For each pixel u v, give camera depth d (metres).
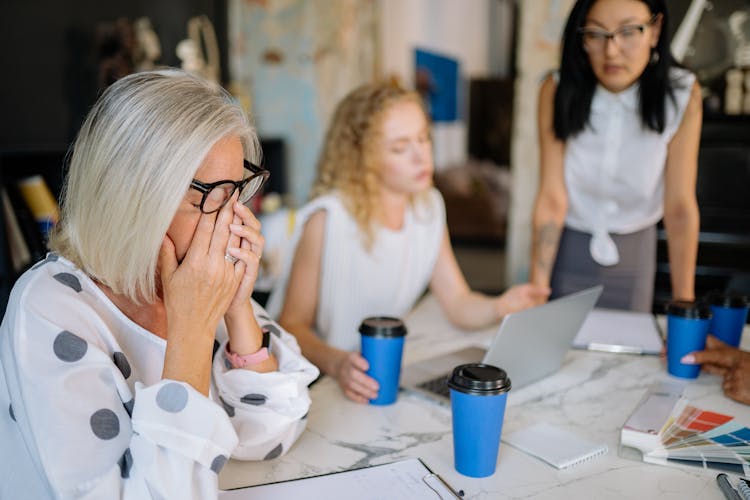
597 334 1.71
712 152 3.01
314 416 1.25
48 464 0.83
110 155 0.90
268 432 1.06
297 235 1.83
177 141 0.90
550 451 1.09
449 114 6.66
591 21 1.80
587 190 2.14
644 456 1.08
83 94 2.77
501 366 1.32
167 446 0.86
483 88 7.03
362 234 1.81
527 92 3.04
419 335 1.76
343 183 1.83
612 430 1.20
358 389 1.30
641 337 1.70
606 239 2.20
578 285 2.29
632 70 1.81
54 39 2.62
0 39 2.41
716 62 2.96
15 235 2.37
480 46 7.50
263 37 3.84
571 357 1.59
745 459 1.04
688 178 1.99
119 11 2.93
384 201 1.86
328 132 1.91
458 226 6.28
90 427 0.86
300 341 1.63
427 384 1.38
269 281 3.03
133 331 1.00
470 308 1.82
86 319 0.94
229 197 0.97
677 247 2.05
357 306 1.88
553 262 2.22
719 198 3.03
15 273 2.34
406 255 1.91
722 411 1.28
